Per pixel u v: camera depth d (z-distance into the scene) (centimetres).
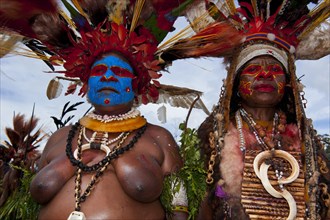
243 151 375
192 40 389
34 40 391
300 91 395
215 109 398
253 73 383
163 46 390
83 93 379
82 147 350
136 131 363
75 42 375
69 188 336
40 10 368
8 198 389
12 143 501
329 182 371
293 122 400
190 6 395
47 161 361
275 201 356
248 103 394
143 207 338
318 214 359
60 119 404
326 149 411
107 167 340
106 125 359
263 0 406
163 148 363
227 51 400
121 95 358
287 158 368
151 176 336
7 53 369
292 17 405
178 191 349
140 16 381
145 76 378
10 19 362
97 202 327
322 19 407
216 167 374
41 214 339
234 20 409
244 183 361
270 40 391
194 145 387
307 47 420
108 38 367
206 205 369
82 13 386
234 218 355
